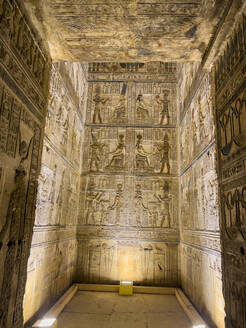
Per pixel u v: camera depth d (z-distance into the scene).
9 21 2.86
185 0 3.21
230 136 3.40
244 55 3.03
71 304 6.49
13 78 2.96
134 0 3.23
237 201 3.12
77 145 8.59
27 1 3.18
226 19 3.29
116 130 9.41
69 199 7.59
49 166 5.79
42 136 3.96
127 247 8.43
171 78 9.87
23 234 3.32
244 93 3.01
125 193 8.82
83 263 8.33
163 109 9.60
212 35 3.76
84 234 8.52
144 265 8.30
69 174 7.57
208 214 5.49
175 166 9.03
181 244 8.20
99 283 8.20
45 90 4.09
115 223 8.59
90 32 3.82
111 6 3.35
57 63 6.34
